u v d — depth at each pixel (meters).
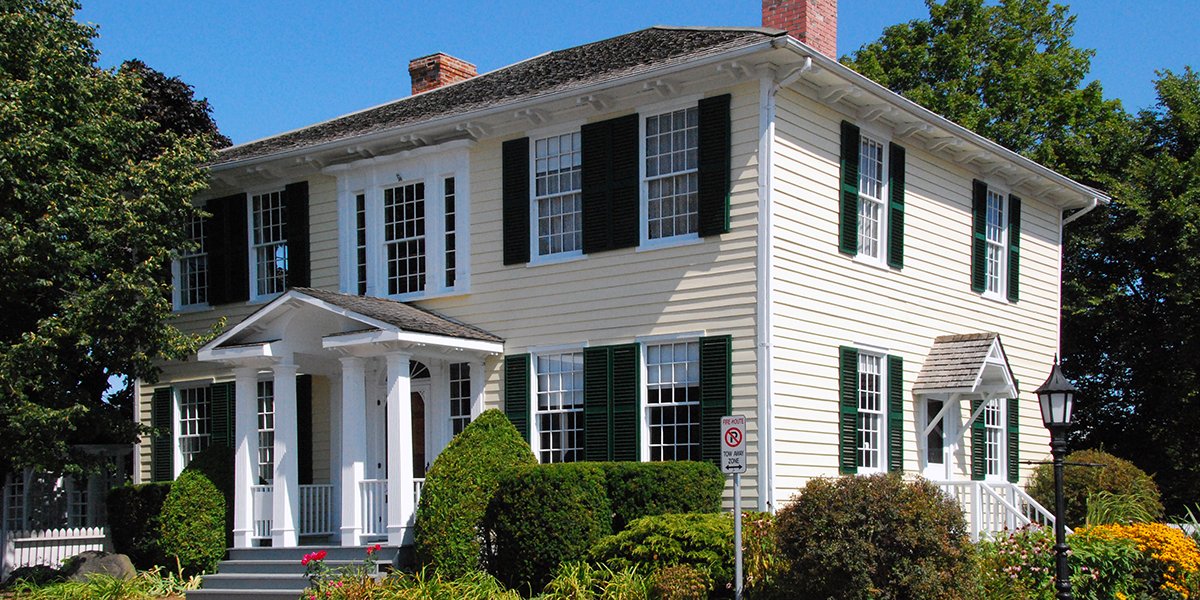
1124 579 15.87
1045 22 36.44
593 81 18.36
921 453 20.22
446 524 16.41
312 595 15.80
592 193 18.53
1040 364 24.42
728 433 13.76
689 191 17.78
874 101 18.83
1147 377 29.38
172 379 23.30
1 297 19.25
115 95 20.95
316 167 21.62
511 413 19.00
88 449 23.72
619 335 18.12
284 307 18.72
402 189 20.84
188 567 19.45
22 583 19.39
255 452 19.55
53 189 19.20
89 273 20.41
